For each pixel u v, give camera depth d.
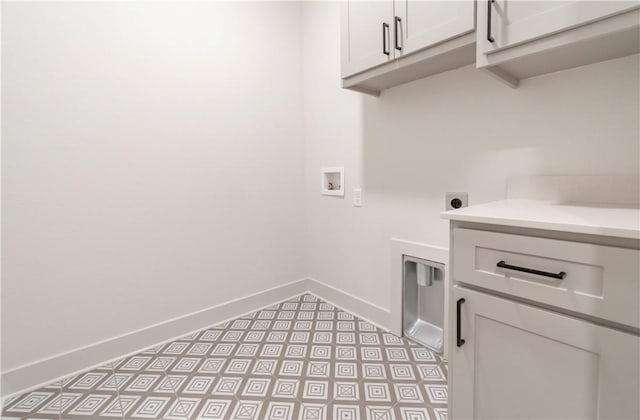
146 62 1.64
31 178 1.38
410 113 1.61
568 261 0.71
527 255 0.77
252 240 2.11
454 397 0.95
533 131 1.19
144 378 1.45
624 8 0.74
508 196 1.26
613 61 1.01
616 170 1.02
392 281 1.77
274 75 2.13
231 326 1.93
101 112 1.52
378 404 1.25
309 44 2.20
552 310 0.76
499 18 0.94
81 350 1.52
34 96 1.36
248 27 2.00
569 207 0.97
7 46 1.30
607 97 1.03
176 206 1.78
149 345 1.72
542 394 0.79
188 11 1.77
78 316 1.52
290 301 2.28
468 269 0.89
